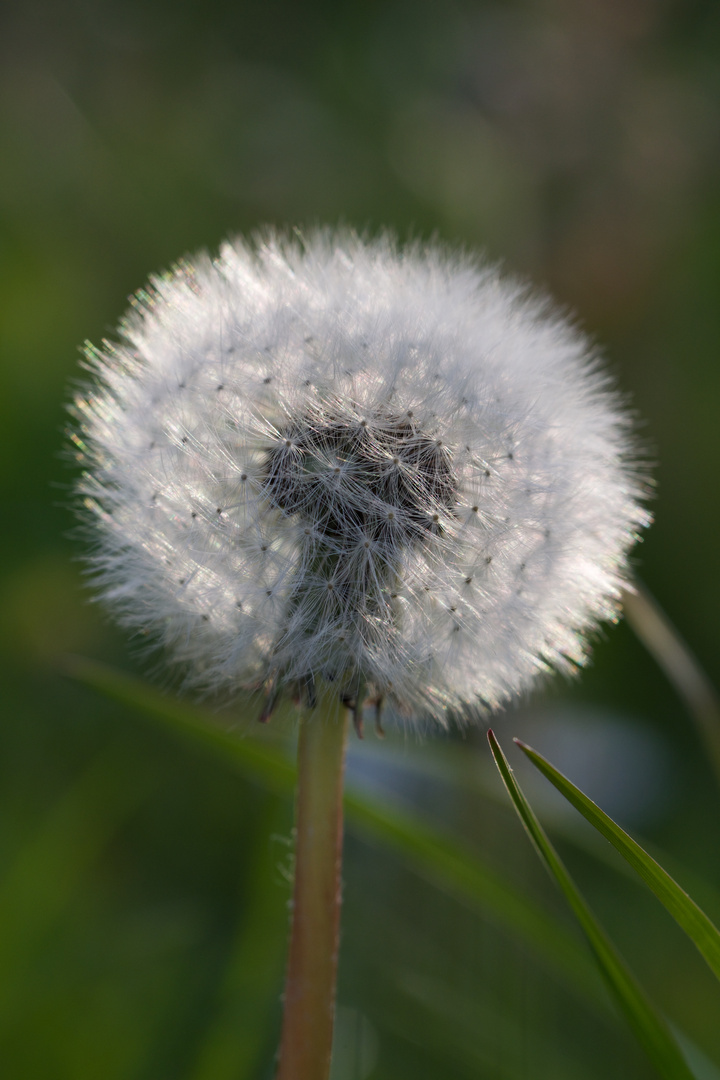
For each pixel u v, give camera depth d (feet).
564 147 1.68
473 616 0.80
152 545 0.81
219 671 0.80
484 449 0.81
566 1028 0.91
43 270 1.54
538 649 0.81
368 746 0.93
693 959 0.96
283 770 0.87
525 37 1.80
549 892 0.98
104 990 0.90
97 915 0.94
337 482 0.80
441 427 0.81
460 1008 0.90
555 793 1.03
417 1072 0.89
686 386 1.45
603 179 1.66
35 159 1.72
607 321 1.55
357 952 0.93
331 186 1.90
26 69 1.96
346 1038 0.90
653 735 1.12
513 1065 0.89
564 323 0.87
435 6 1.96
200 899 0.98
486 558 0.80
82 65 2.03
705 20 1.71
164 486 0.81
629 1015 0.77
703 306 1.50
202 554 0.80
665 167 1.67
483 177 1.77
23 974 0.89
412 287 0.84
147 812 1.01
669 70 1.73
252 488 0.80
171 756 1.04
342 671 0.79
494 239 1.66
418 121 1.92
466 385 0.81
